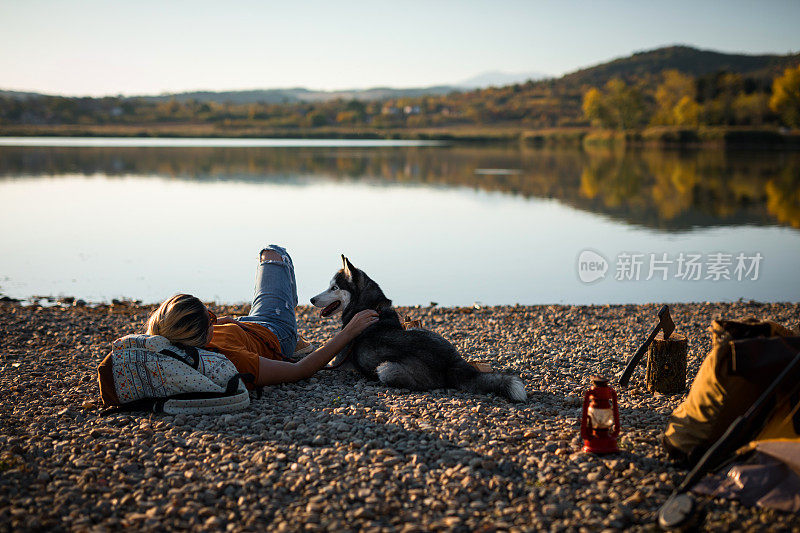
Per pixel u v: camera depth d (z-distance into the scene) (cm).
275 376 499
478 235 1596
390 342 535
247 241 1480
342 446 397
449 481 350
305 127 15712
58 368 586
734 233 1577
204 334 455
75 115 16125
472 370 515
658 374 516
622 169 3891
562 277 1172
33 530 304
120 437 412
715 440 350
